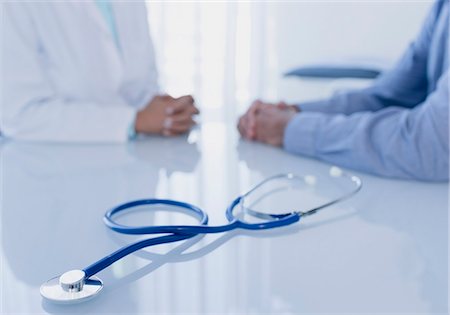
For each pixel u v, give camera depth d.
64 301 0.37
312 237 0.51
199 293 0.39
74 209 0.59
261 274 0.43
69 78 1.09
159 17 2.28
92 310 0.37
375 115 0.81
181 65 2.36
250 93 2.45
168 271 0.43
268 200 0.63
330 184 0.71
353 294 0.40
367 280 0.42
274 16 2.41
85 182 0.71
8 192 0.66
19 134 0.98
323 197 0.65
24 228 0.53
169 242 0.47
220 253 0.47
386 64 2.12
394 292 0.40
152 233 0.48
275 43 2.46
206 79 2.39
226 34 2.38
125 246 0.45
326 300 0.39
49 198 0.63
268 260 0.45
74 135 0.97
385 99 1.19
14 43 0.96
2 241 0.49
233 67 2.41
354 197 0.65
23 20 0.98
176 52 2.34
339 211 0.59
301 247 0.48
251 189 0.65
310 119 0.88
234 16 2.38
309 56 2.43
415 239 0.51
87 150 0.92
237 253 0.47
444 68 0.98
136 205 0.59
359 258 0.46
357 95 1.18
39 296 0.39
